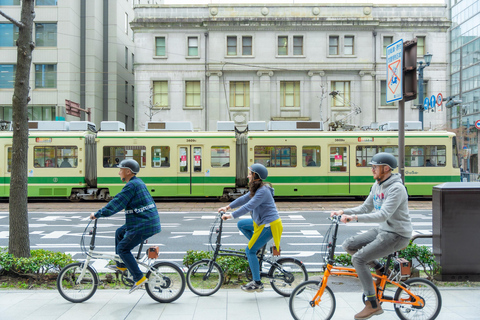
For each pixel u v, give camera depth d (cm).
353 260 404
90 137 1708
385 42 2931
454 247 556
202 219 1279
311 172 1694
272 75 2909
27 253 609
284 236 1011
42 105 2994
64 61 3000
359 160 1698
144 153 1691
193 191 1691
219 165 1695
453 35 5266
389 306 448
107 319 434
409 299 415
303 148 1702
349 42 2927
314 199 1853
